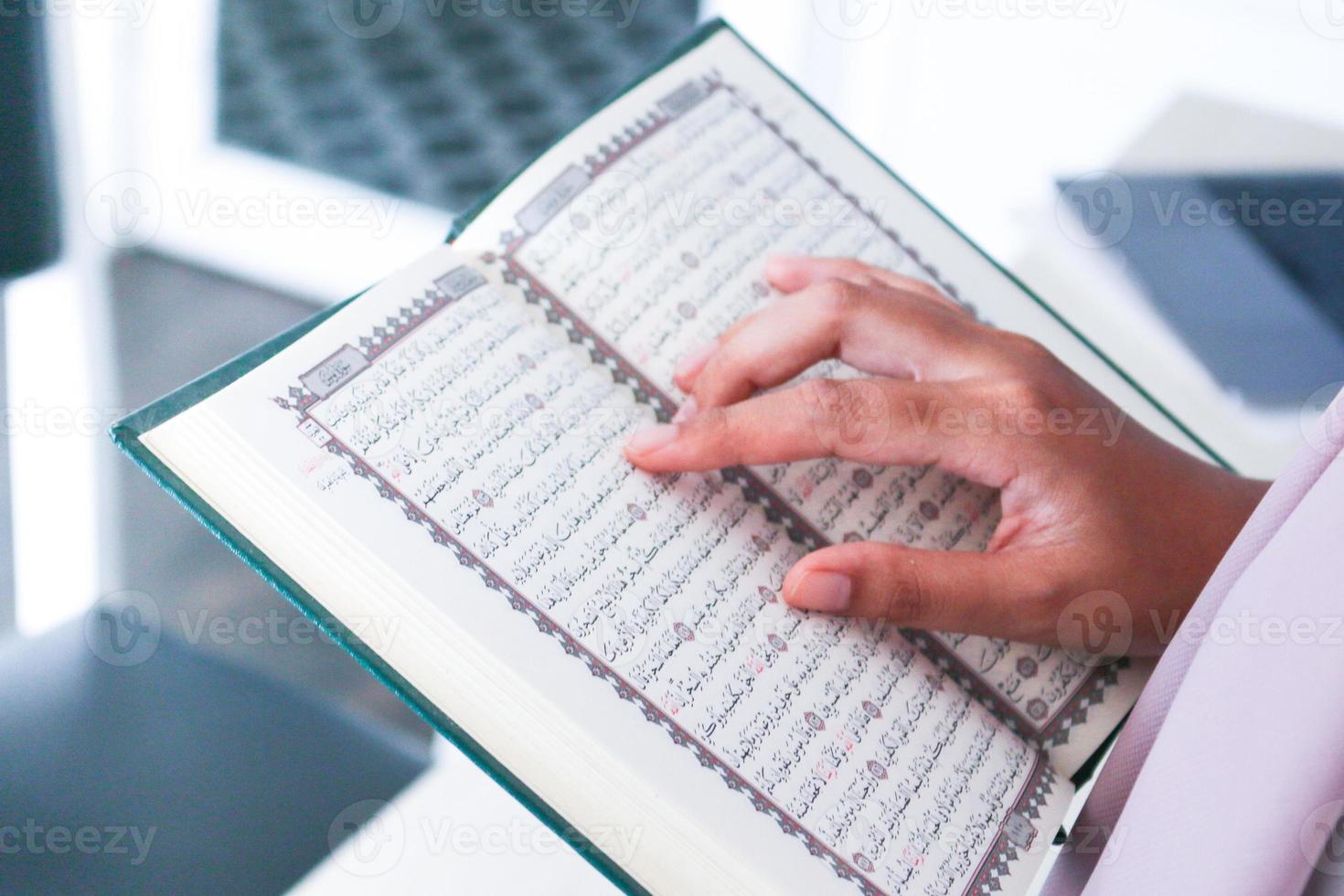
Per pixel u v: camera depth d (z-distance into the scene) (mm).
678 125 575
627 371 518
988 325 562
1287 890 333
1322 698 332
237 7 1503
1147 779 389
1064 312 809
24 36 832
